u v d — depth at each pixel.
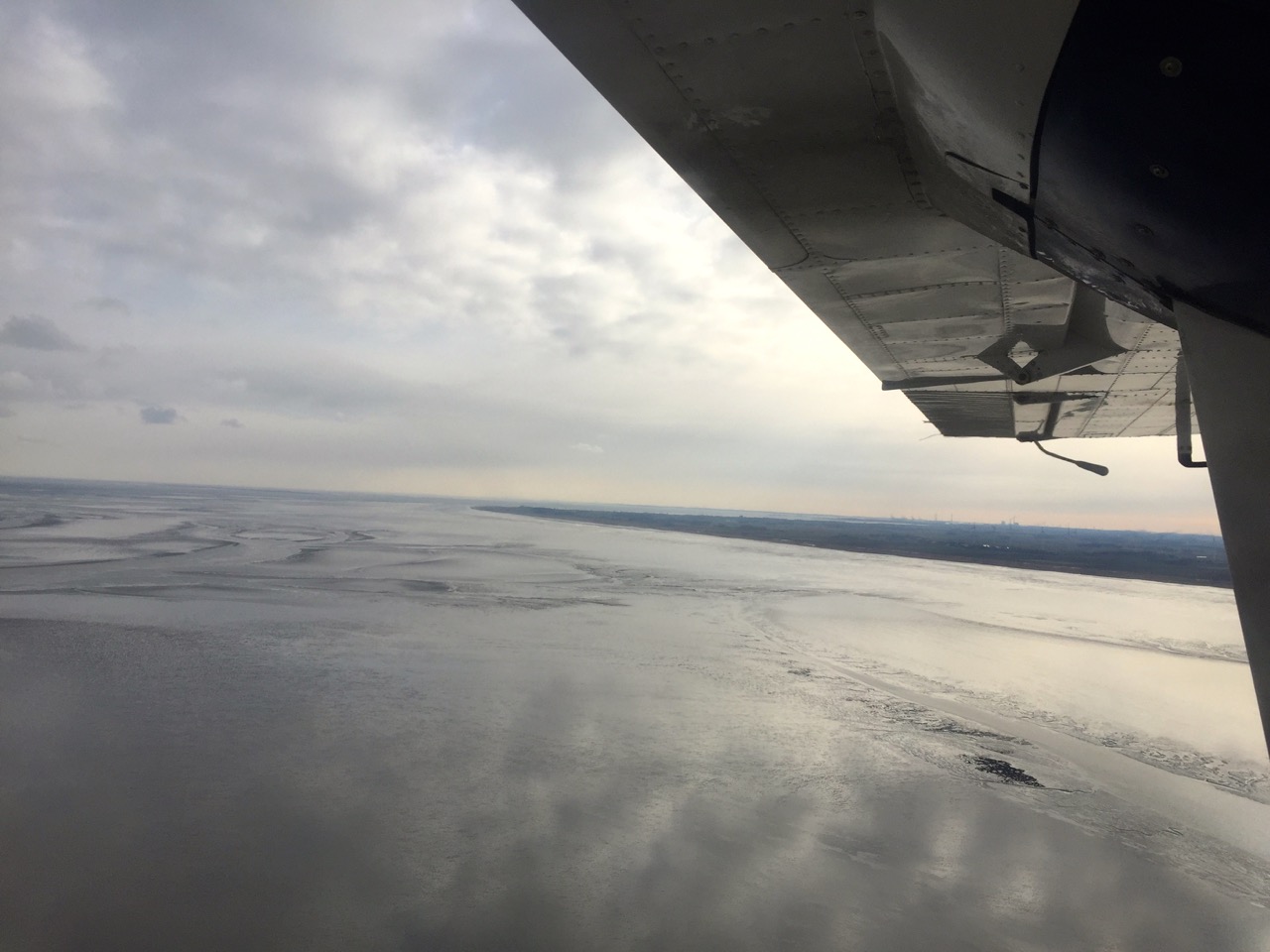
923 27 1.63
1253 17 1.17
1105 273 1.91
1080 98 1.43
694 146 2.41
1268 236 1.38
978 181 2.02
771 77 2.07
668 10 1.86
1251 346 1.54
